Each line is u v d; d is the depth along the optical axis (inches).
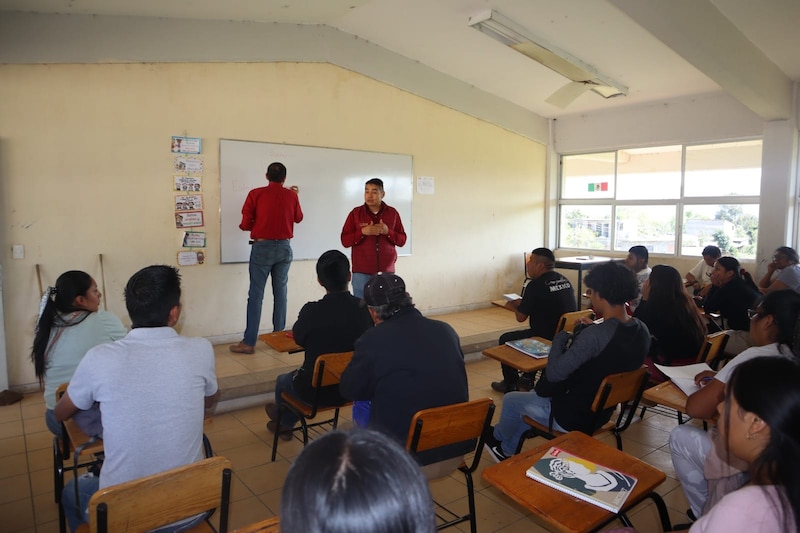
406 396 75.6
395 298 80.4
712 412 75.1
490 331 228.1
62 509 78.2
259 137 205.0
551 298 144.3
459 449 80.8
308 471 22.1
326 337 106.7
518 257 300.5
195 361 65.4
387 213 170.4
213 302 199.8
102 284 175.9
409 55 240.4
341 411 143.7
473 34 209.3
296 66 212.2
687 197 262.5
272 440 127.5
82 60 166.9
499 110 280.4
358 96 230.4
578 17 178.5
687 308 122.0
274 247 183.2
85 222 172.6
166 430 62.0
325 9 193.3
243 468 113.4
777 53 188.7
